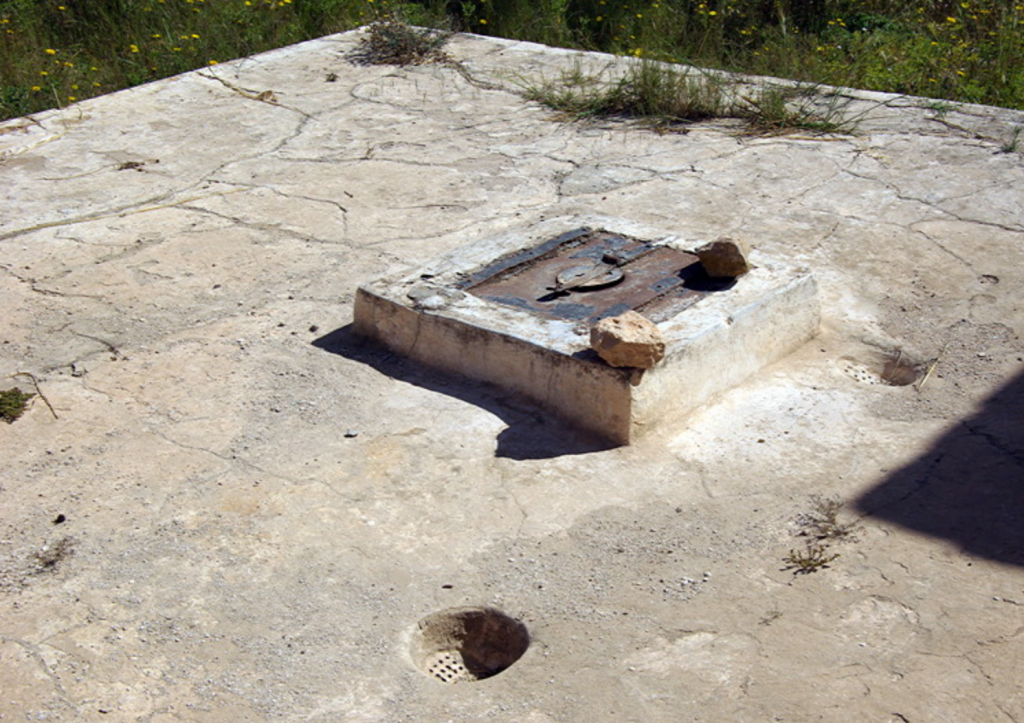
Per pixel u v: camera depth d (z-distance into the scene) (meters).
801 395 3.77
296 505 3.24
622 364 3.44
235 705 2.53
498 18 8.98
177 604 2.86
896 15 8.81
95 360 4.09
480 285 4.11
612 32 8.74
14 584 2.94
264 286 4.65
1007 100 6.91
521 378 3.71
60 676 2.62
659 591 2.86
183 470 3.42
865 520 3.11
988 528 3.05
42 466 3.46
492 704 2.51
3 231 5.21
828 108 6.43
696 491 3.27
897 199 5.22
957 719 2.39
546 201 5.39
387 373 3.94
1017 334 4.11
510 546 3.05
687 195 5.39
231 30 8.58
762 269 4.11
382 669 2.63
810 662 2.58
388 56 7.76
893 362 4.02
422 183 5.67
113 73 8.23
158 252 4.98
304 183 5.71
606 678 2.57
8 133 6.50
